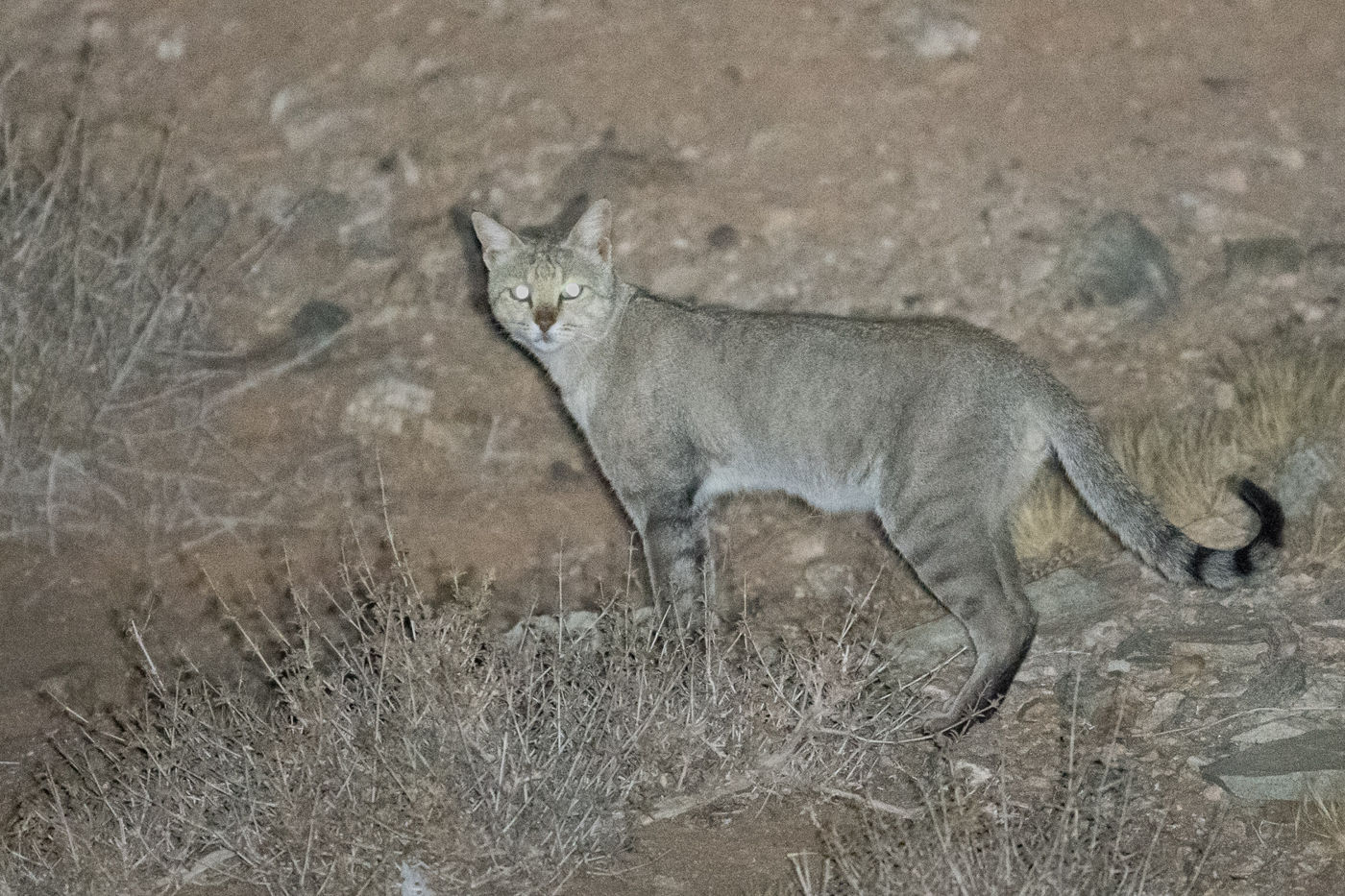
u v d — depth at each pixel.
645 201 17.61
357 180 18.05
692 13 19.92
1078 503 12.72
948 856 7.78
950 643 11.19
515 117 18.70
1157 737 9.58
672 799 9.34
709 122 18.59
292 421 15.26
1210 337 15.41
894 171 17.88
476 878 8.35
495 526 13.78
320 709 8.84
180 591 12.97
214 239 17.44
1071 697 10.16
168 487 14.38
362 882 8.31
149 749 9.05
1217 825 8.56
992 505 10.32
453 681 8.78
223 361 15.96
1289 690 9.74
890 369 10.46
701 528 11.65
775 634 11.80
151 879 8.70
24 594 12.92
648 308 11.45
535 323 11.36
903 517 10.41
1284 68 18.92
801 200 17.58
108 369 15.07
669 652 10.41
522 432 14.99
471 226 17.33
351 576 12.87
